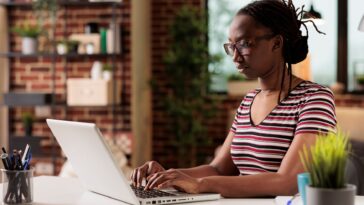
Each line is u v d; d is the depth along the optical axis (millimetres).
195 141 5746
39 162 5363
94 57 5316
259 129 1972
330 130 1806
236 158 2049
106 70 5180
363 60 5816
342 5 5797
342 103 5758
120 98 5285
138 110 5504
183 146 5766
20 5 5309
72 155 1856
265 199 1749
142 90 5691
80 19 5293
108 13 5262
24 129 5309
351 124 5266
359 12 5801
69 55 5129
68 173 3922
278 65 1980
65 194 1849
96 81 5070
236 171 2188
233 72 6094
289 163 1805
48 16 5293
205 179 1777
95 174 1772
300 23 2027
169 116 6102
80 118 5352
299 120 1872
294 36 1968
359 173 2590
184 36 5738
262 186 1771
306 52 2004
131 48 5227
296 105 1912
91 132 1615
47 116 5379
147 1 5898
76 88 5098
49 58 5359
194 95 5691
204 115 5773
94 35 5160
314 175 1369
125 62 5254
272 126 1938
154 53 6133
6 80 5375
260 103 2033
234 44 1952
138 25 5488
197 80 5617
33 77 5383
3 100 5211
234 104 6020
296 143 1825
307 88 1923
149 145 6020
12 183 1679
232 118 5809
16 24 5375
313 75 5875
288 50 1975
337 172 1349
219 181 1775
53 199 1767
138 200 1638
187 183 1748
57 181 2115
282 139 1909
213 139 6059
